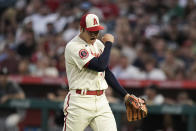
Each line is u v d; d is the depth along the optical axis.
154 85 30.23
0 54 39.66
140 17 46.12
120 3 48.62
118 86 18.48
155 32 43.41
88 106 17.69
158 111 29.22
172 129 29.58
